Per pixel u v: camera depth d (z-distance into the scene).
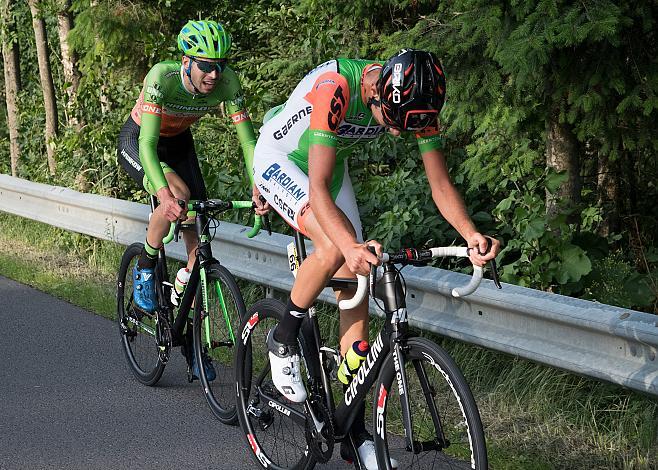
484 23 5.00
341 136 3.28
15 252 7.87
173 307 4.56
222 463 3.78
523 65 4.74
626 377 3.49
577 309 3.70
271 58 9.67
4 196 8.68
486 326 4.16
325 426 3.37
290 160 3.59
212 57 4.08
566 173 5.50
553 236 4.99
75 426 4.16
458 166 6.84
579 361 3.68
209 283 4.27
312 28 8.41
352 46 8.14
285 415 3.60
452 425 3.48
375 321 4.94
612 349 3.60
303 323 3.52
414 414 3.49
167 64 4.25
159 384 4.76
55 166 9.88
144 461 3.78
